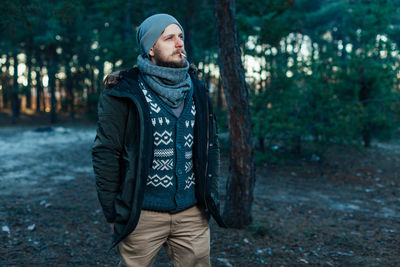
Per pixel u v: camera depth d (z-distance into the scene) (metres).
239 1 8.21
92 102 20.47
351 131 9.38
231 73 4.00
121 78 1.51
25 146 11.75
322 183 8.19
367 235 4.48
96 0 9.42
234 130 4.19
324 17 17.59
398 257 3.67
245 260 3.40
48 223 4.27
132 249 1.57
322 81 9.47
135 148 1.46
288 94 8.75
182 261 1.68
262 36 8.14
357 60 9.52
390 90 10.49
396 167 10.12
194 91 1.64
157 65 1.53
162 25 1.50
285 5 8.14
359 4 9.08
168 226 1.59
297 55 9.04
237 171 4.30
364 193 7.43
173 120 1.52
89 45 10.30
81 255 3.35
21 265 3.04
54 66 20.34
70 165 8.79
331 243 4.06
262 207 5.71
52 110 22.66
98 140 1.46
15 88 21.20
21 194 5.82
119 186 1.51
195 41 9.12
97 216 4.68
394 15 9.50
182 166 1.56
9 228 3.99
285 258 3.51
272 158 9.41
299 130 9.19
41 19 4.57
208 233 1.73
